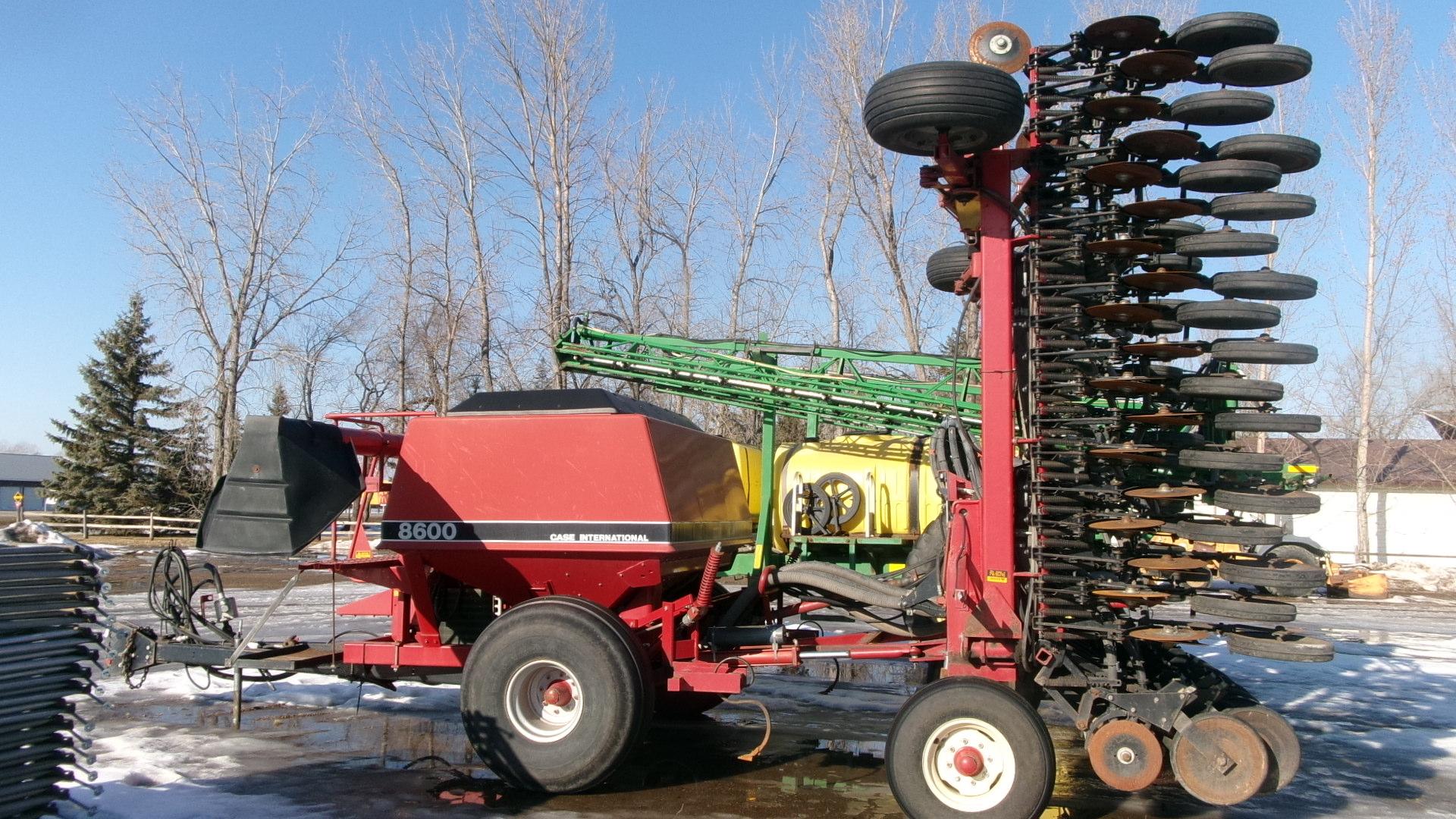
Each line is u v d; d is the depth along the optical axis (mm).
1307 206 6125
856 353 10617
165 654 7918
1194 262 6484
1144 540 6359
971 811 5898
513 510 7234
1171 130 6121
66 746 5512
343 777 7109
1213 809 6668
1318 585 5758
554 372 26766
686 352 10875
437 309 31203
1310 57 6059
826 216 26922
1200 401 6512
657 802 6680
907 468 10305
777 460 10734
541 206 26656
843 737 8477
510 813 6406
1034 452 6344
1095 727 6113
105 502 38656
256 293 35438
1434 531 35656
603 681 6656
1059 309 6352
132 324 40812
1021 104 6156
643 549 7027
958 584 6414
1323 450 39156
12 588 5227
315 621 14633
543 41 26266
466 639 8023
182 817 6113
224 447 35094
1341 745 8367
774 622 8836
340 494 7555
